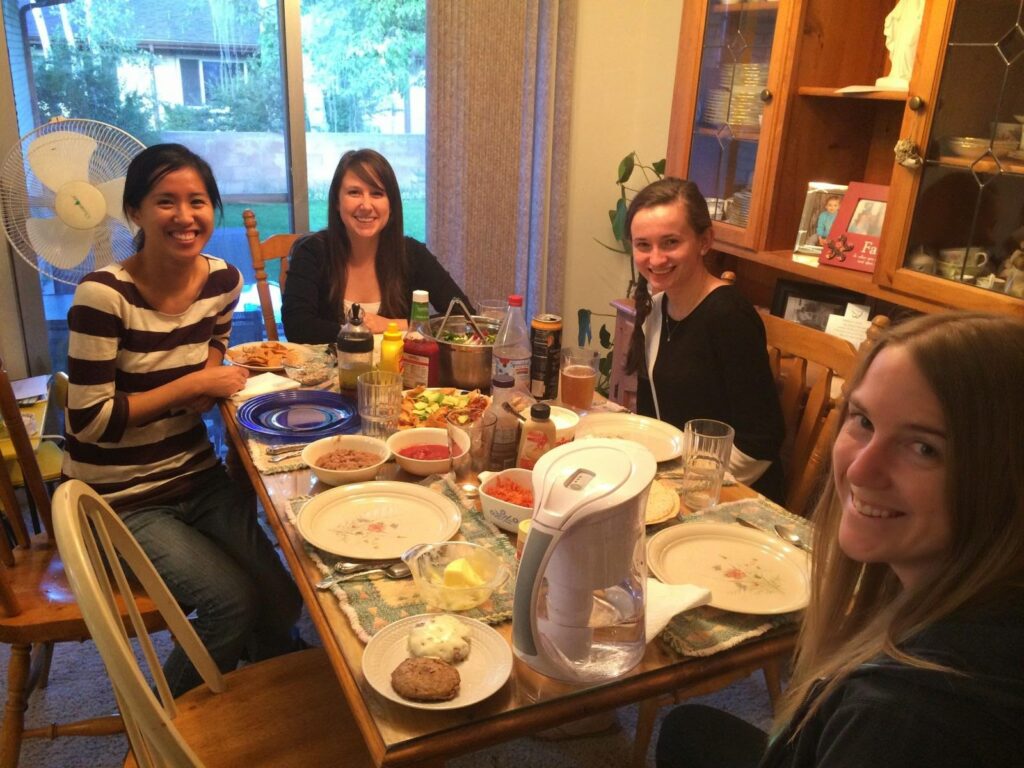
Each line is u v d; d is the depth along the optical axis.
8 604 1.56
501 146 3.32
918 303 2.14
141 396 1.82
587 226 3.71
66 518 1.04
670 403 2.12
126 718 1.08
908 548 0.78
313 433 1.72
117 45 3.01
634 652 1.05
